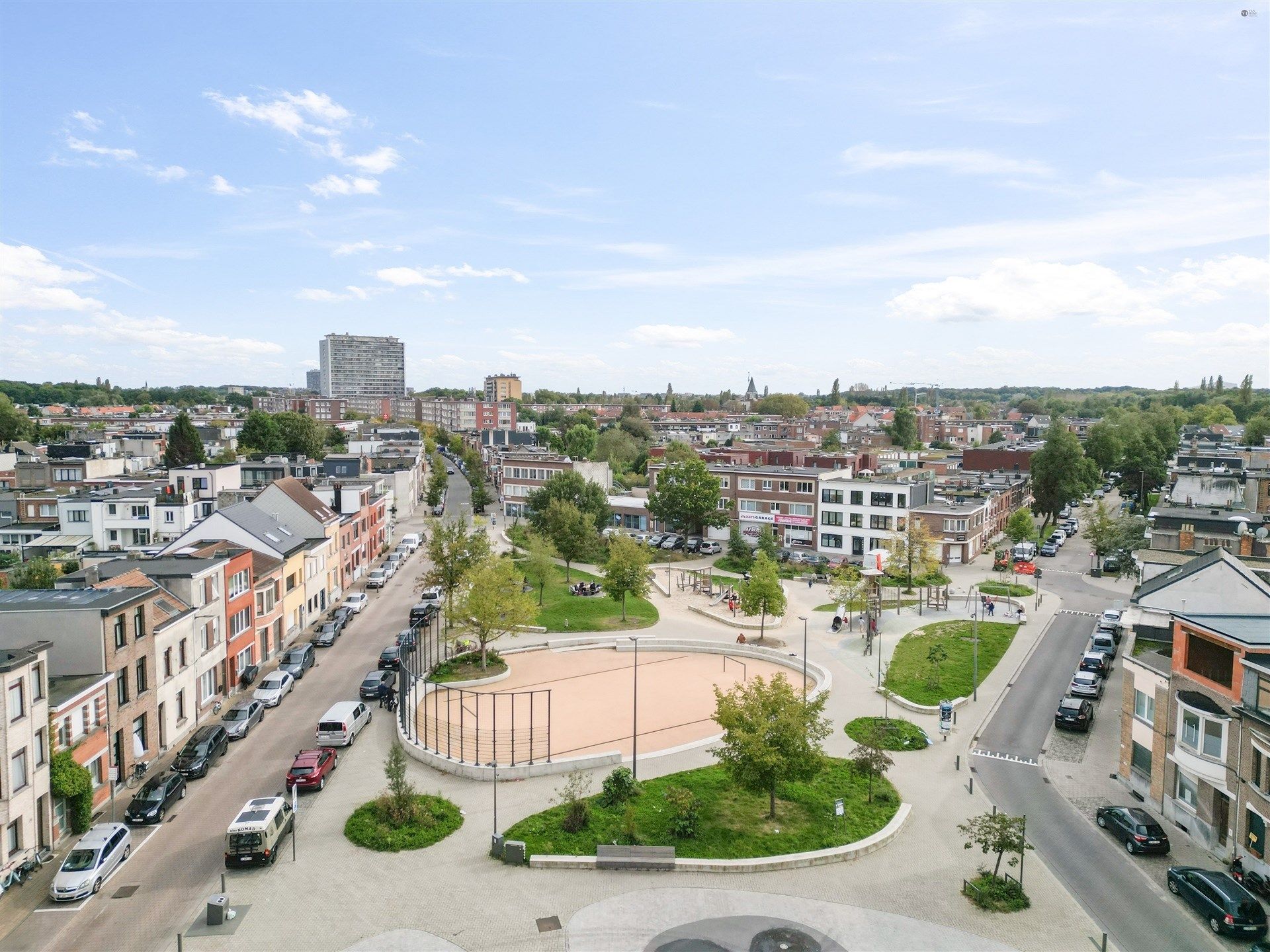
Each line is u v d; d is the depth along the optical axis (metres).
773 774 34.56
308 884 31.34
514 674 59.56
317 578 74.75
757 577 66.88
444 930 28.45
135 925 28.77
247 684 55.66
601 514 110.69
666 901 30.30
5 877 30.59
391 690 50.91
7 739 30.91
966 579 91.06
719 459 148.75
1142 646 42.34
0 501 101.12
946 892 31.11
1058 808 38.16
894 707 52.09
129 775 40.59
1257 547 56.28
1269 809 30.42
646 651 66.38
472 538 71.06
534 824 35.38
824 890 31.22
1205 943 28.03
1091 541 97.56
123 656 40.31
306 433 185.25
